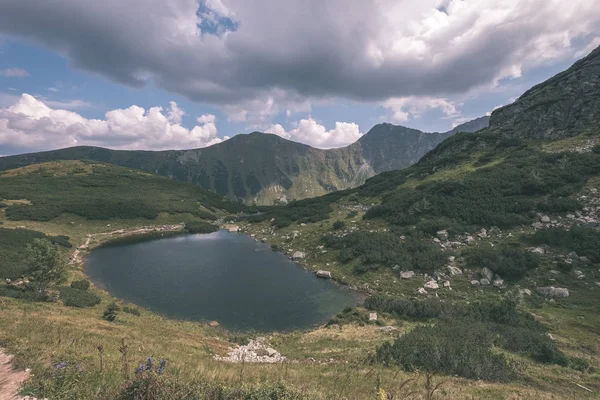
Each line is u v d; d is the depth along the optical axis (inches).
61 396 286.8
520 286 1510.8
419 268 1882.4
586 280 1417.3
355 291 1843.0
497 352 906.1
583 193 2021.4
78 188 4771.2
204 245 3184.1
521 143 3353.8
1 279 1547.7
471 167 3282.5
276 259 2598.4
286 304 1668.3
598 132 2775.6
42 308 1077.1
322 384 552.4
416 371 761.0
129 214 4178.2
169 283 1972.2
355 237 2438.5
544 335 1058.7
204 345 1017.5
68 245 2731.3
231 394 309.4
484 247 1861.5
